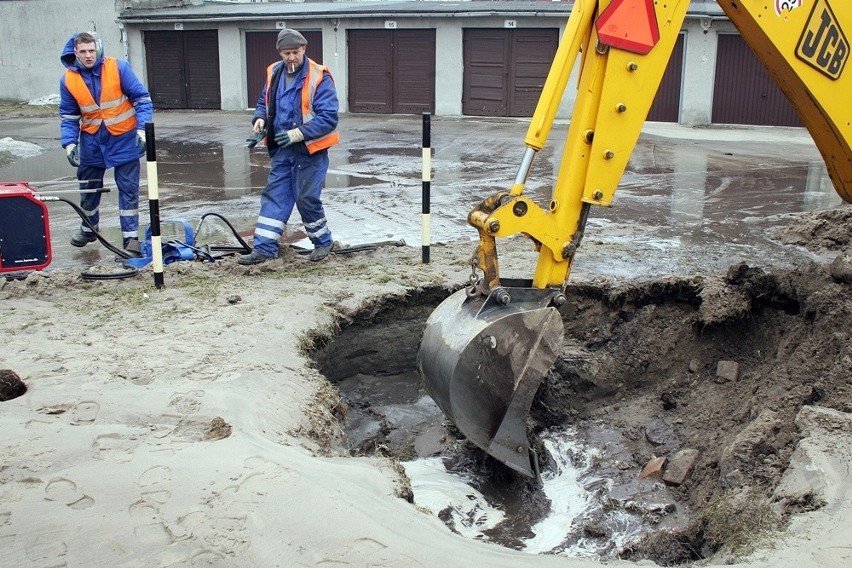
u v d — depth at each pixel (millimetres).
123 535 3344
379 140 19391
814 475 3916
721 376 6023
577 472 5488
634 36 4488
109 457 3959
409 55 25094
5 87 30375
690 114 22969
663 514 4844
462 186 13062
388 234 9562
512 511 5016
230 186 13250
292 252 7883
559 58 4512
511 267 7652
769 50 5000
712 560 3633
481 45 24359
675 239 8859
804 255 8039
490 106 24766
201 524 3422
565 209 4730
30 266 7066
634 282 6914
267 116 7449
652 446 5676
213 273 7340
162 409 4484
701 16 22000
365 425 5984
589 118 4637
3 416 4355
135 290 6816
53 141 20156
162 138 20297
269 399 4844
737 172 14461
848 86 5191
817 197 11789
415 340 7004
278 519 3479
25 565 3158
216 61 27109
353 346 6668
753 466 4520
